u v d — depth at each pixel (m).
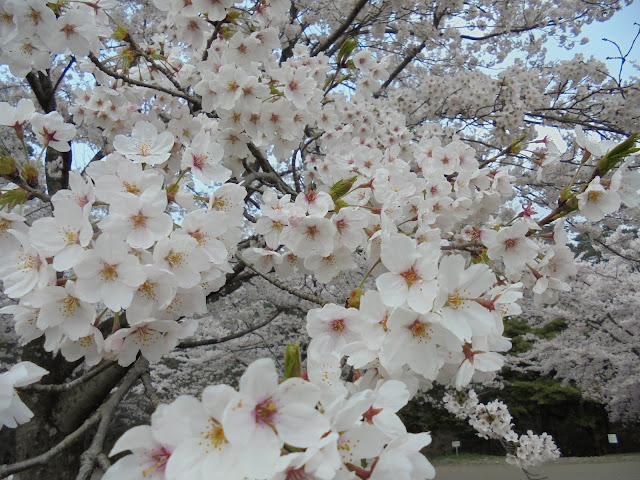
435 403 11.38
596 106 7.21
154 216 1.55
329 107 4.00
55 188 4.63
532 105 6.54
